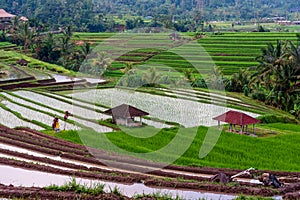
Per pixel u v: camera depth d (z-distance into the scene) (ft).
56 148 78.13
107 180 56.08
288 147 88.17
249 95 164.96
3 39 311.06
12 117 119.65
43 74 211.20
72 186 49.75
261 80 163.53
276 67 156.97
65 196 47.21
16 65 234.38
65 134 96.43
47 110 131.03
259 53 238.68
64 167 64.80
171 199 47.96
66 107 137.80
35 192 48.19
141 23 325.62
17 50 288.92
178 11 492.13
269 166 73.56
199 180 59.93
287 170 71.20
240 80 174.70
